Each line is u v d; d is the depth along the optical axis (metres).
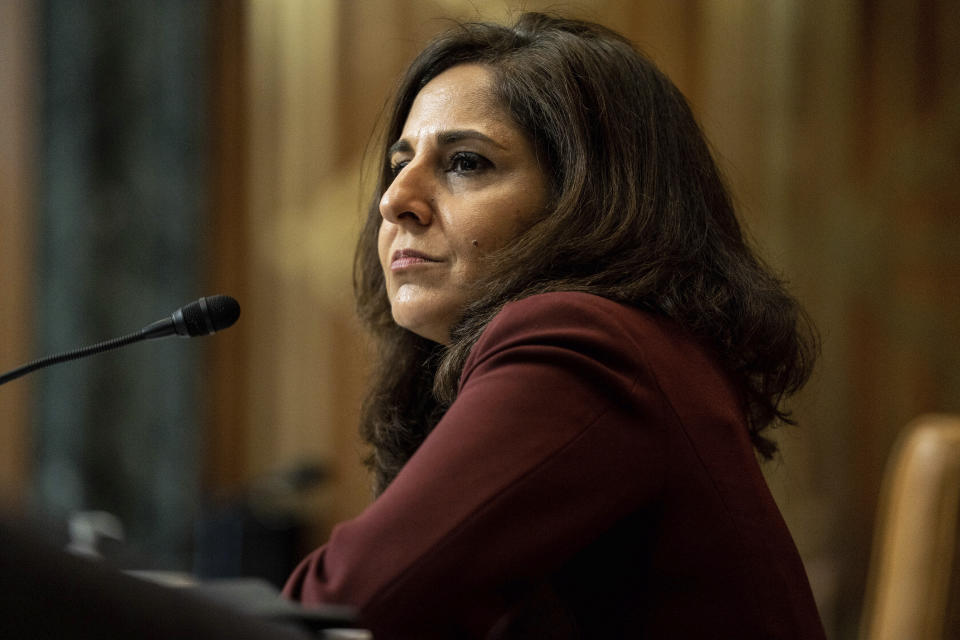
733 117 16.33
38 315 14.94
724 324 5.00
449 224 5.04
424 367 5.96
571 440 3.98
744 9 16.34
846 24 16.56
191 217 15.69
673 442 4.24
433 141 5.17
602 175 5.08
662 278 4.89
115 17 15.41
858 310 16.53
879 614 6.97
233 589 2.93
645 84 5.40
